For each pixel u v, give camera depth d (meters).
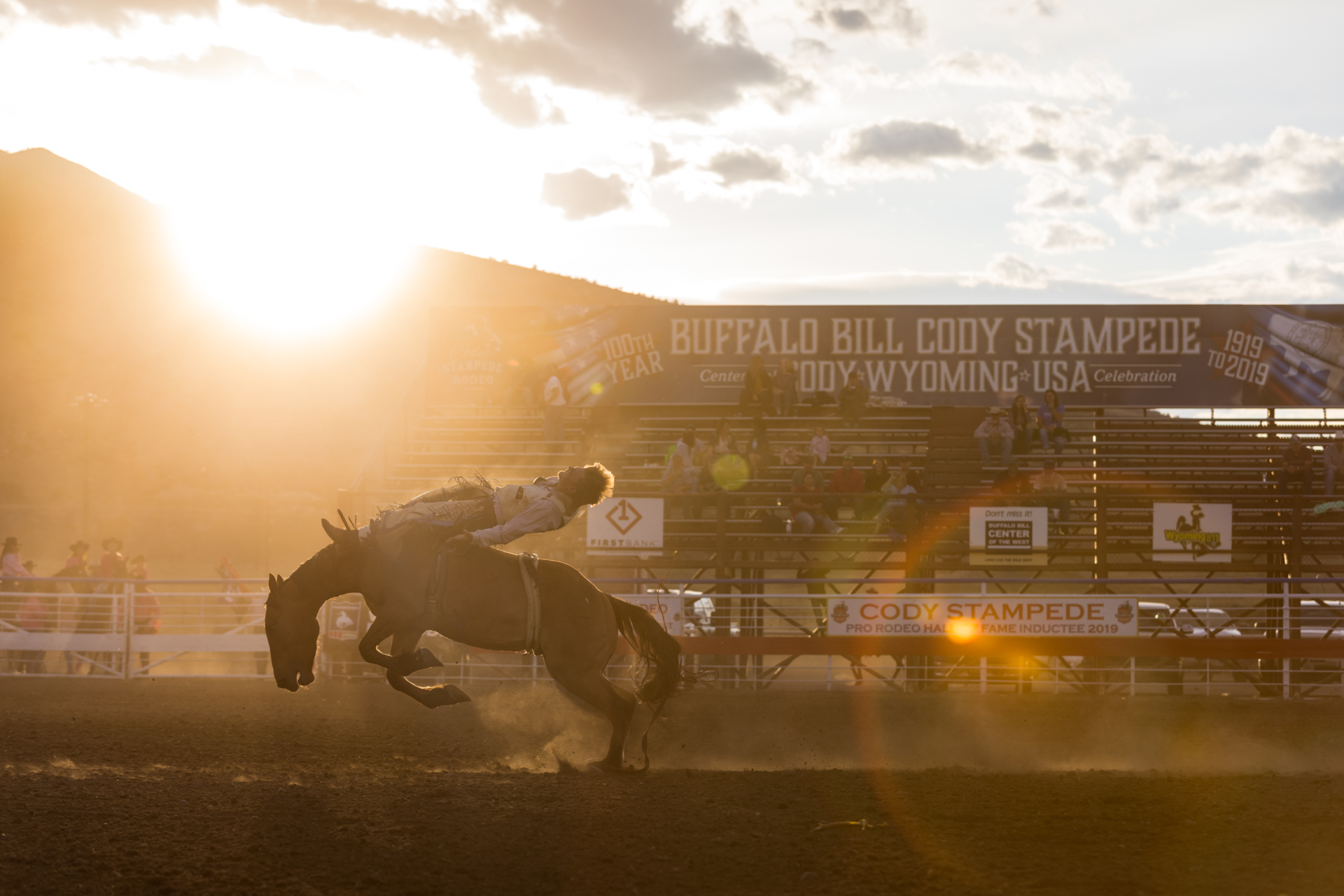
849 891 5.21
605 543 17.52
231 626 17.56
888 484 18.39
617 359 22.56
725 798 7.07
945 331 21.72
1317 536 18.27
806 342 21.98
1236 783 7.67
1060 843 6.00
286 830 6.14
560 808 6.72
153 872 5.41
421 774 7.98
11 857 5.54
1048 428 21.06
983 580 16.28
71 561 18.31
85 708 13.09
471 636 8.06
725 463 19.73
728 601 17.33
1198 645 15.86
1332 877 5.36
